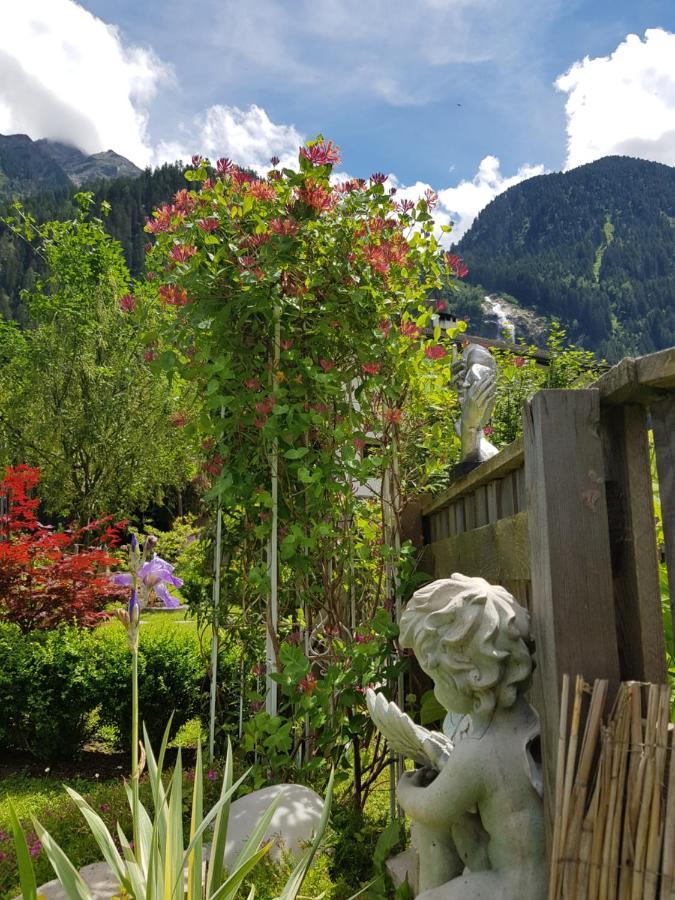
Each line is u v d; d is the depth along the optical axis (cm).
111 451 1377
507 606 161
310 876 251
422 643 164
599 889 125
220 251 322
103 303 1436
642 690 129
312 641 350
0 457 1411
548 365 952
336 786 337
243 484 335
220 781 337
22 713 472
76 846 291
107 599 555
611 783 126
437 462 373
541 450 152
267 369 334
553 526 149
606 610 148
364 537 355
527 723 162
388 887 251
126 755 485
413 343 347
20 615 524
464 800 159
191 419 372
